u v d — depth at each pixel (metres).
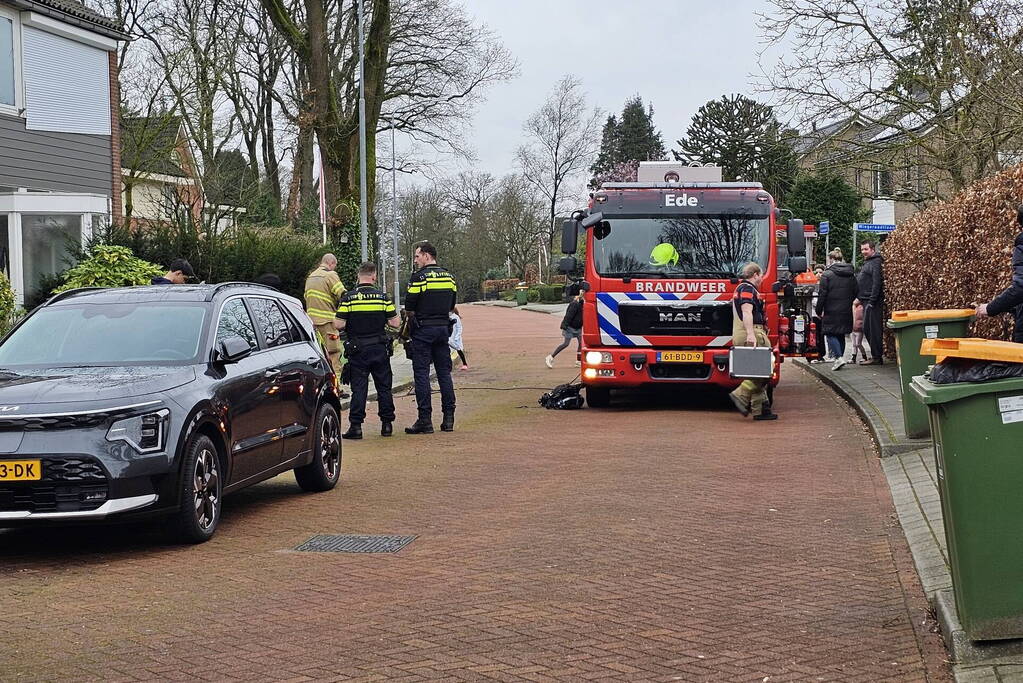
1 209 22.42
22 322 8.91
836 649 5.29
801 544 7.48
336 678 5.00
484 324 50.50
